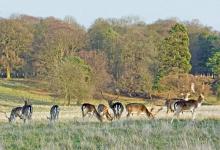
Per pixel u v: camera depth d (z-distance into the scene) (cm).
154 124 1780
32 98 6259
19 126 1888
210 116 2092
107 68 7450
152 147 1305
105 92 6719
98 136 1470
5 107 5072
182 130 1577
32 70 7831
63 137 1479
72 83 5569
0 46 7838
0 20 7812
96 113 2200
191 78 6316
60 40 7106
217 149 1227
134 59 7319
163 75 6556
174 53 6644
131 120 2009
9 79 7731
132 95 6794
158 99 6209
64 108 4472
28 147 1342
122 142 1330
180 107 2059
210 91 6419
